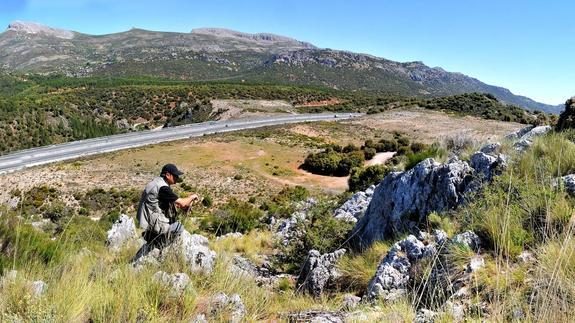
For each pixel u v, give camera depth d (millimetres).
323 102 139625
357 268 6629
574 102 9234
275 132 73312
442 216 6895
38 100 129125
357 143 65562
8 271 3297
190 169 49438
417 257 5367
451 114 89625
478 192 6633
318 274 6742
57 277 3396
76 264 3758
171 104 135375
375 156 55062
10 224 4250
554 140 7047
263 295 4285
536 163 6172
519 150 7527
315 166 49906
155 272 3830
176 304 3297
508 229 4441
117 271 3648
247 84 177250
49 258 4059
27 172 49500
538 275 3221
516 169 6402
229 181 45125
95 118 129375
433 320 3256
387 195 9023
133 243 5422
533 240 4324
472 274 4086
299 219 11617
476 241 4746
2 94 185500
